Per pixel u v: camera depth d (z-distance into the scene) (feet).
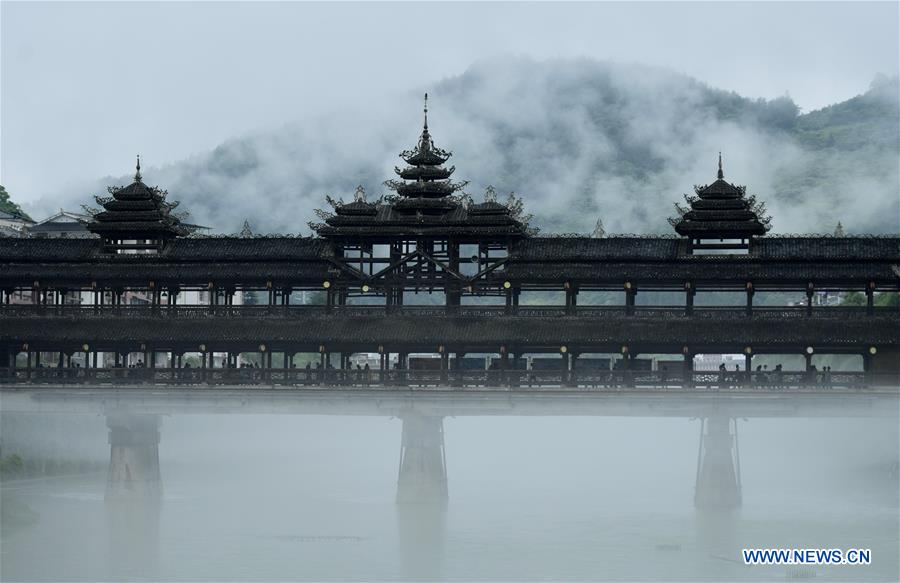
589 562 426.92
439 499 522.47
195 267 569.64
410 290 584.81
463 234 551.59
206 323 557.33
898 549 442.09
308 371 536.83
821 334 520.42
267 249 568.41
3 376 552.82
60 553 442.09
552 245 548.72
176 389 536.83
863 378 517.14
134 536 467.93
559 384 523.70
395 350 545.85
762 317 529.45
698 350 536.42
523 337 531.91
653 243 545.85
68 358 603.26
